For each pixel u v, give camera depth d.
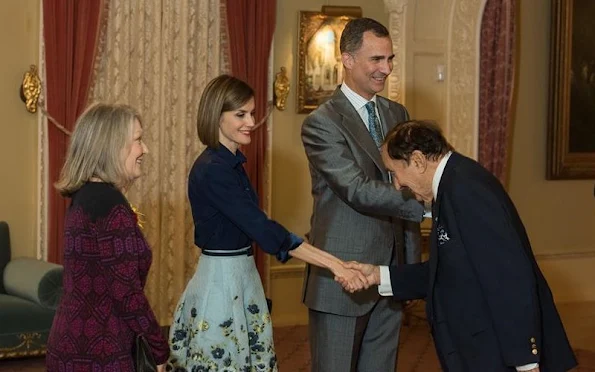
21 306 6.44
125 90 7.36
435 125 3.58
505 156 8.73
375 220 4.32
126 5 7.31
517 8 9.35
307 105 8.13
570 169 9.58
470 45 8.48
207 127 3.97
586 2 9.49
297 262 8.29
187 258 7.74
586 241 9.84
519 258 3.32
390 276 3.99
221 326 3.98
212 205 3.95
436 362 6.86
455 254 3.42
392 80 8.20
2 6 7.06
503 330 3.31
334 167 4.21
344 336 4.33
